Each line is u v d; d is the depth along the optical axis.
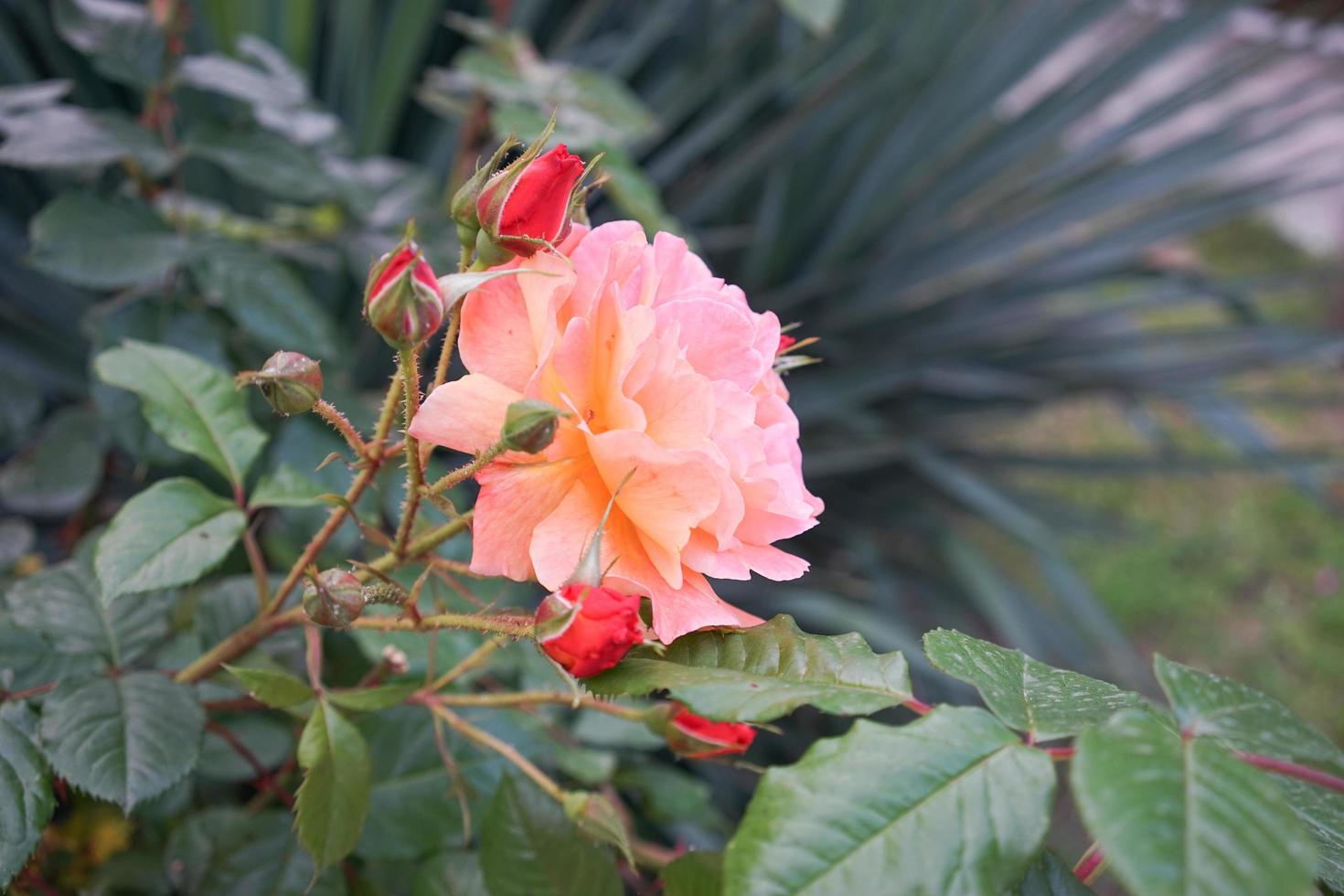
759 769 0.38
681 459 0.31
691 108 1.10
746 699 0.31
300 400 0.34
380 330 0.32
